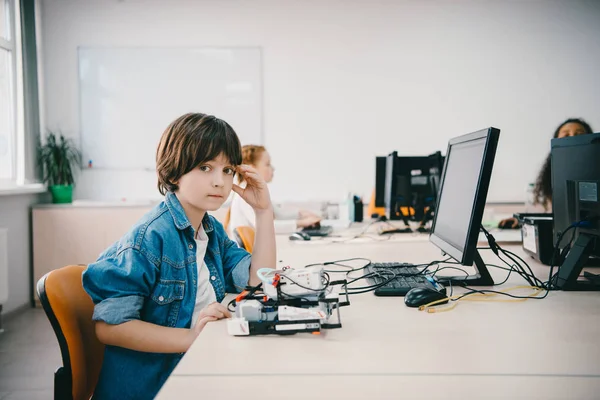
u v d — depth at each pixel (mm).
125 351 1064
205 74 4547
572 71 4648
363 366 780
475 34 4625
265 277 1037
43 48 4418
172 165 1114
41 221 3965
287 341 906
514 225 2691
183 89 4535
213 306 1063
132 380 1059
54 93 4449
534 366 776
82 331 1092
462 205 1305
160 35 4504
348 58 4609
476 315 1072
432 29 4617
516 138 4680
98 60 4465
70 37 4441
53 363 2678
